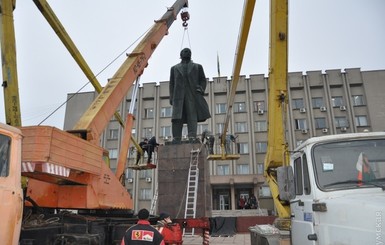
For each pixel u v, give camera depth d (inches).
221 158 633.0
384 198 142.9
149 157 669.3
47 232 257.0
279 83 296.7
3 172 177.8
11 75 351.6
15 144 187.0
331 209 153.8
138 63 468.1
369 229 131.5
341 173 169.8
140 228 178.4
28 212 270.8
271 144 292.2
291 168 193.2
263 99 1635.1
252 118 1600.6
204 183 554.3
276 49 301.0
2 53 351.6
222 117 1632.6
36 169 222.5
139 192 1509.6
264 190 1459.2
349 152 175.6
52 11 426.6
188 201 539.8
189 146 579.8
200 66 668.1
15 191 180.9
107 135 1647.4
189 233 583.8
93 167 283.3
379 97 1572.3
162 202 555.5
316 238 163.8
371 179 165.5
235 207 1403.8
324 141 180.4
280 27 302.4
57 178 268.5
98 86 509.7
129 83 435.8
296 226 195.8
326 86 1619.1
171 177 566.9
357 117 1568.7
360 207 138.2
